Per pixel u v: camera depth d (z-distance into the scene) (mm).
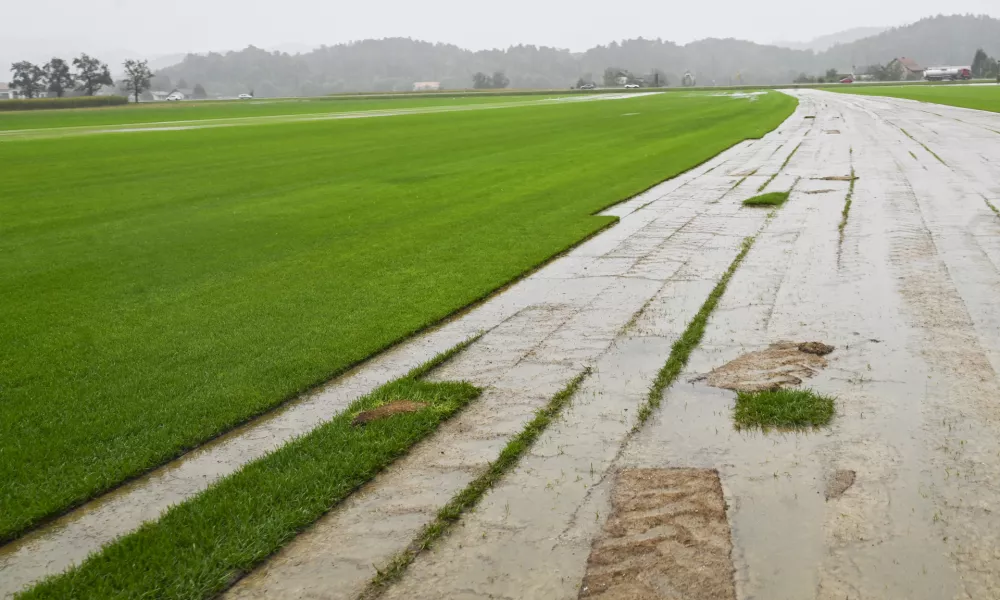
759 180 16125
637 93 93625
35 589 3451
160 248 10875
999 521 3715
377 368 6102
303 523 3922
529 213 12773
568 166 19297
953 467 4219
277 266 9562
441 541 3752
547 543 3701
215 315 7543
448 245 10477
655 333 6684
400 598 3359
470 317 7398
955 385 5273
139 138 33219
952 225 10555
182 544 3756
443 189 15906
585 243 10578
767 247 9812
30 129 43312
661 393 5398
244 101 99812
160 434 4957
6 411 5391
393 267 9320
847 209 12195
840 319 6812
